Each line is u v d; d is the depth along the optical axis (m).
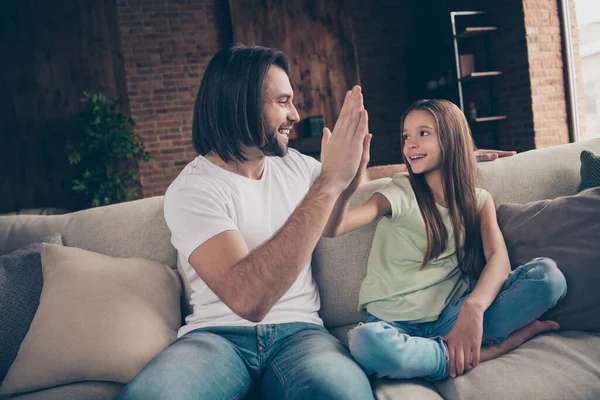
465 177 1.38
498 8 4.71
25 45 5.21
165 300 1.29
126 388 0.88
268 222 1.16
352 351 1.04
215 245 0.97
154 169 5.62
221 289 0.90
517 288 1.12
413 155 1.41
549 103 4.47
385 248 1.40
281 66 1.15
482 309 1.11
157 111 5.61
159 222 1.49
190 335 1.09
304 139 5.55
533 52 4.41
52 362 1.11
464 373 1.05
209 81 1.13
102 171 4.89
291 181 1.24
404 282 1.30
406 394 0.98
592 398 0.94
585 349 1.07
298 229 0.90
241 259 0.91
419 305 1.25
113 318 1.17
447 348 1.07
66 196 5.29
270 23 5.66
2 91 5.18
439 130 1.38
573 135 4.52
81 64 5.30
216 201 1.07
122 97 5.40
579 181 1.54
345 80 5.83
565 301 1.17
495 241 1.31
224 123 1.11
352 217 1.30
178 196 1.07
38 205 5.24
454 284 1.31
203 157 1.21
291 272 0.88
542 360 1.03
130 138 4.95
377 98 6.05
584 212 1.25
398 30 6.07
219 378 0.97
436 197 1.44
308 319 1.18
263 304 0.88
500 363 1.05
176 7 5.61
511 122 4.71
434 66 5.85
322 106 5.80
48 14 5.23
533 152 1.62
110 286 1.24
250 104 1.09
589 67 4.32
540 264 1.14
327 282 1.41
